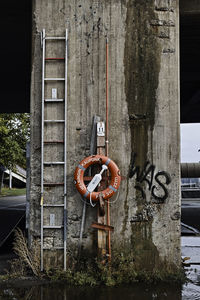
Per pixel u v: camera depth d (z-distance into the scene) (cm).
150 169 468
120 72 475
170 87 474
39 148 475
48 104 479
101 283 428
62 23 480
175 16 480
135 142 471
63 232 465
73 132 474
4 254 572
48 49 480
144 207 464
